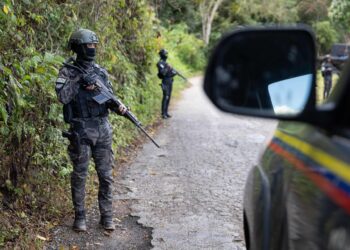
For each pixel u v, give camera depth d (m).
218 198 5.59
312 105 1.45
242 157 7.69
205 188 5.97
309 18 41.97
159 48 12.66
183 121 11.55
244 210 2.52
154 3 14.23
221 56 1.49
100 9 7.58
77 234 4.45
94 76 4.30
